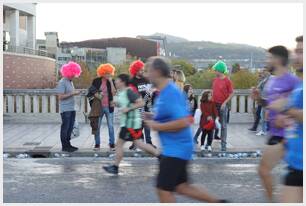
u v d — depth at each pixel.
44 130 14.53
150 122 4.88
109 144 11.09
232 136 13.20
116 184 7.73
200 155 10.70
